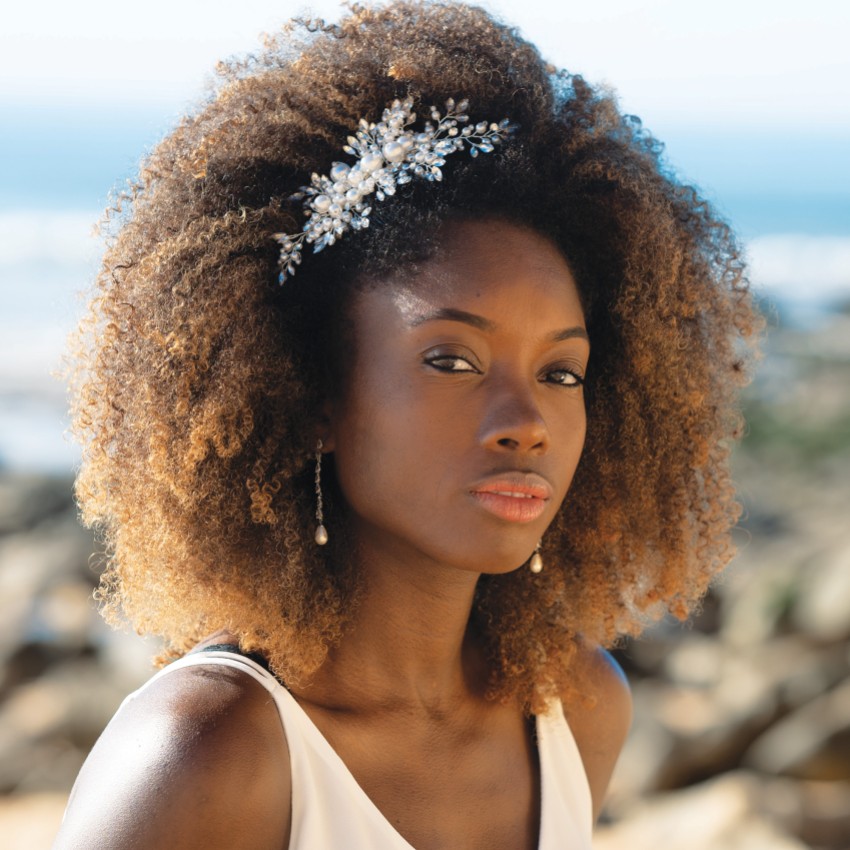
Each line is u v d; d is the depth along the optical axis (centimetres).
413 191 169
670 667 821
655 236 192
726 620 891
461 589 179
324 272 174
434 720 182
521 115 181
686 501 212
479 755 186
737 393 216
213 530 176
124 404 180
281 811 159
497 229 169
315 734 165
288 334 176
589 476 205
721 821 569
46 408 1852
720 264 209
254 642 168
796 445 1645
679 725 703
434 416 165
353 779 166
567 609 208
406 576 176
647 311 195
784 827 572
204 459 175
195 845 148
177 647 193
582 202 184
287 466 176
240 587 175
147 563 183
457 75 180
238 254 177
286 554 175
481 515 165
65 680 777
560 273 172
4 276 3038
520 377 167
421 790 177
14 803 589
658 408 203
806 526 1278
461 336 165
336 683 175
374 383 169
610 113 191
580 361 175
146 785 147
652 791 655
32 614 905
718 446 215
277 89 183
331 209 170
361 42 186
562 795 194
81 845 145
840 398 1914
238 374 174
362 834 165
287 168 180
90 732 702
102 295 186
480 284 165
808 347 2362
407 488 167
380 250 169
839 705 682
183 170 182
